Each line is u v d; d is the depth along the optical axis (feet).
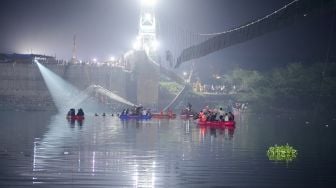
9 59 432.66
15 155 130.31
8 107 407.03
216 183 98.63
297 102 387.14
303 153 141.28
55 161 120.98
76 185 95.25
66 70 423.23
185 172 108.78
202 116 244.63
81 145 153.58
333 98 358.84
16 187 93.35
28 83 417.69
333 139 183.21
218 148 150.41
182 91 427.74
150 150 143.64
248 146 156.04
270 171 110.93
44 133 192.24
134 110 303.07
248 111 397.60
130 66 437.58
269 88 402.93
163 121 279.69
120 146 152.25
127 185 95.76
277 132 214.69
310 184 98.73
